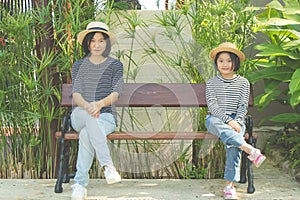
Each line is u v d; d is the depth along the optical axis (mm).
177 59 3525
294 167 3648
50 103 3521
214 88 3166
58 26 3502
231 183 3016
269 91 3918
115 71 3178
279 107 4770
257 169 3910
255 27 3500
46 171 3588
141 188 3264
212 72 3494
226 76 3174
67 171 3357
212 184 3381
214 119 3070
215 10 3447
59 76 3590
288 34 3928
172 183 3408
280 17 4102
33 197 3037
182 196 3066
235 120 3062
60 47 3547
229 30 3520
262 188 3270
